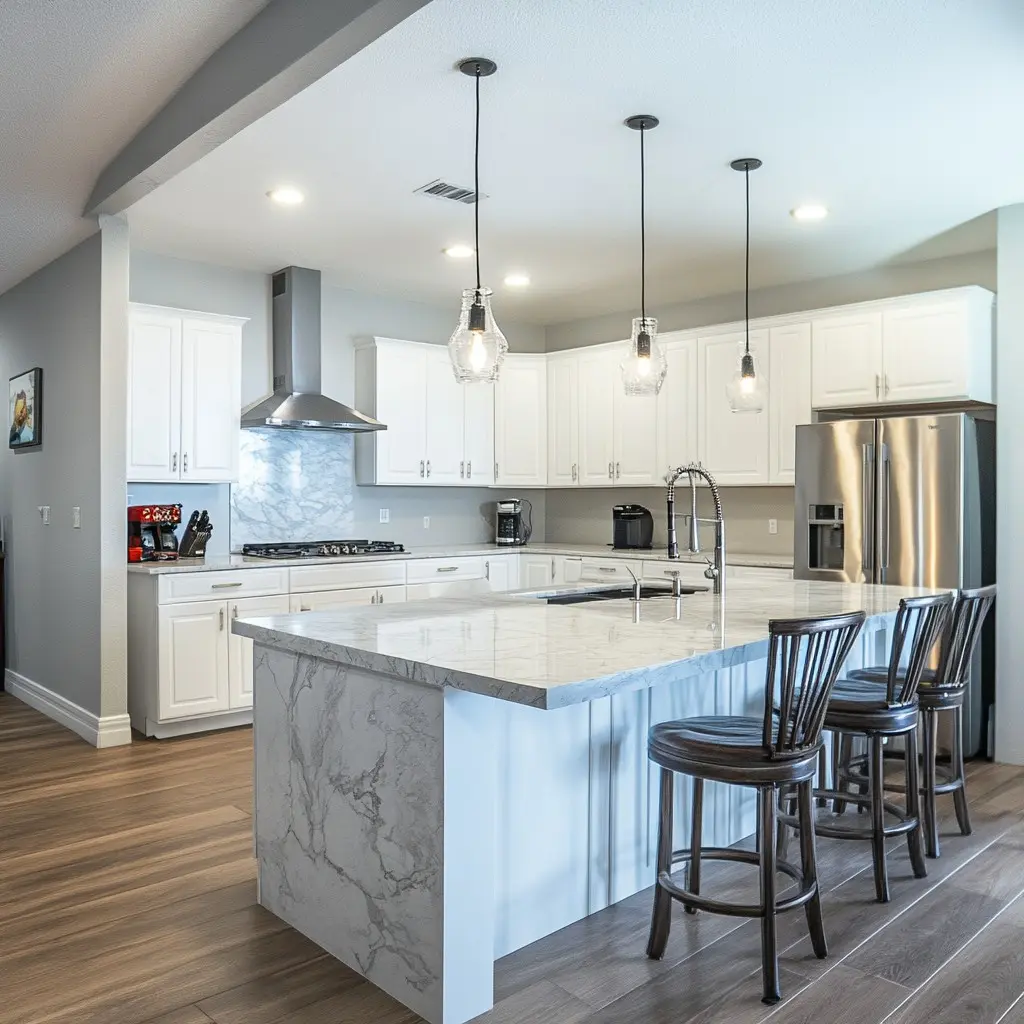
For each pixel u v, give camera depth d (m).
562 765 2.56
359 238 4.77
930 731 3.13
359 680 2.32
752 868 3.01
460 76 2.91
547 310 6.46
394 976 2.21
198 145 3.14
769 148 3.51
